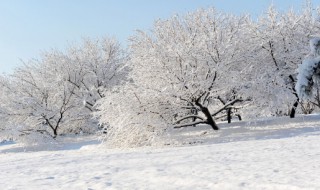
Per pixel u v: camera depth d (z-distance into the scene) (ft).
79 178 37.99
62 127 122.52
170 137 68.80
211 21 79.46
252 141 60.13
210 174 34.78
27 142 102.53
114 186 33.24
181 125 76.43
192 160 43.80
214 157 44.96
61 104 115.96
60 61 119.24
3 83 115.14
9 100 110.01
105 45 127.54
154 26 81.41
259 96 74.90
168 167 40.14
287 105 83.25
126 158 50.78
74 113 117.70
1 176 42.47
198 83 72.43
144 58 76.48
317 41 45.03
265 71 80.38
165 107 74.95
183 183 32.55
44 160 55.31
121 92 72.49
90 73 122.52
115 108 70.85
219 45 76.54
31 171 44.88
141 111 70.69
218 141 65.87
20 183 37.24
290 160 39.11
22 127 104.12
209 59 76.13
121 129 70.13
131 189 31.86
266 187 28.71
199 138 71.72
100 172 40.37
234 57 77.97
